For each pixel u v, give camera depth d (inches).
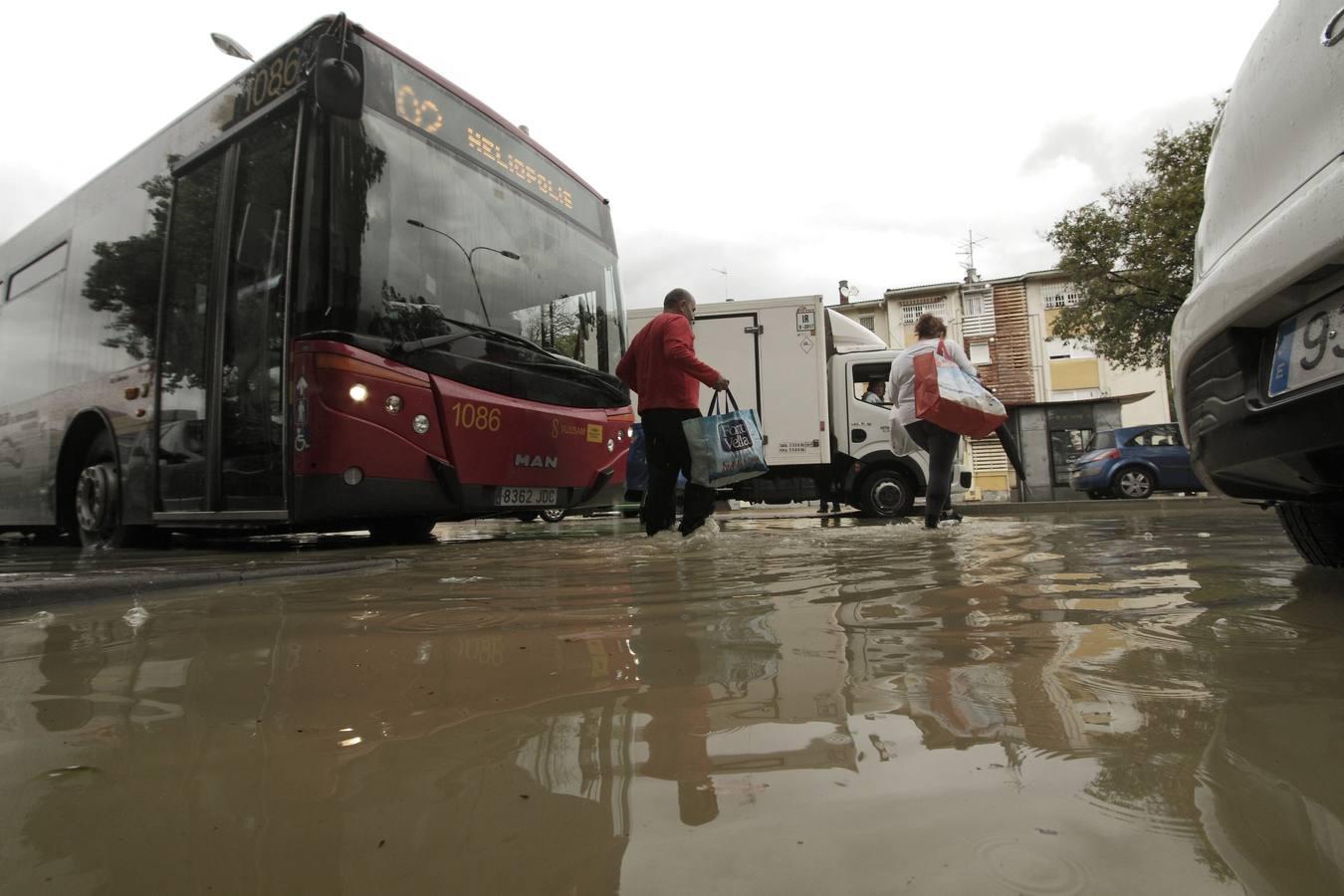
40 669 53.2
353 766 32.2
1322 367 62.9
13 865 23.9
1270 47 74.0
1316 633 53.9
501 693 43.8
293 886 22.3
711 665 49.1
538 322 221.6
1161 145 654.5
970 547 137.8
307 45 181.3
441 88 204.2
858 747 32.5
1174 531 172.9
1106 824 24.4
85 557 183.3
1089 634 55.2
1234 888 20.5
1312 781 27.5
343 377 164.4
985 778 28.6
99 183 243.6
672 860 22.8
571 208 246.5
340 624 69.7
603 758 32.2
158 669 52.6
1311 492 73.7
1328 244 59.1
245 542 237.0
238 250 186.9
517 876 22.2
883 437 365.4
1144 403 1190.3
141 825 26.8
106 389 224.7
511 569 118.0
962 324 1274.6
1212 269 81.3
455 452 184.7
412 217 186.4
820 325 374.0
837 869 21.9
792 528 229.1
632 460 371.6
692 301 195.2
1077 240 702.5
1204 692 39.5
